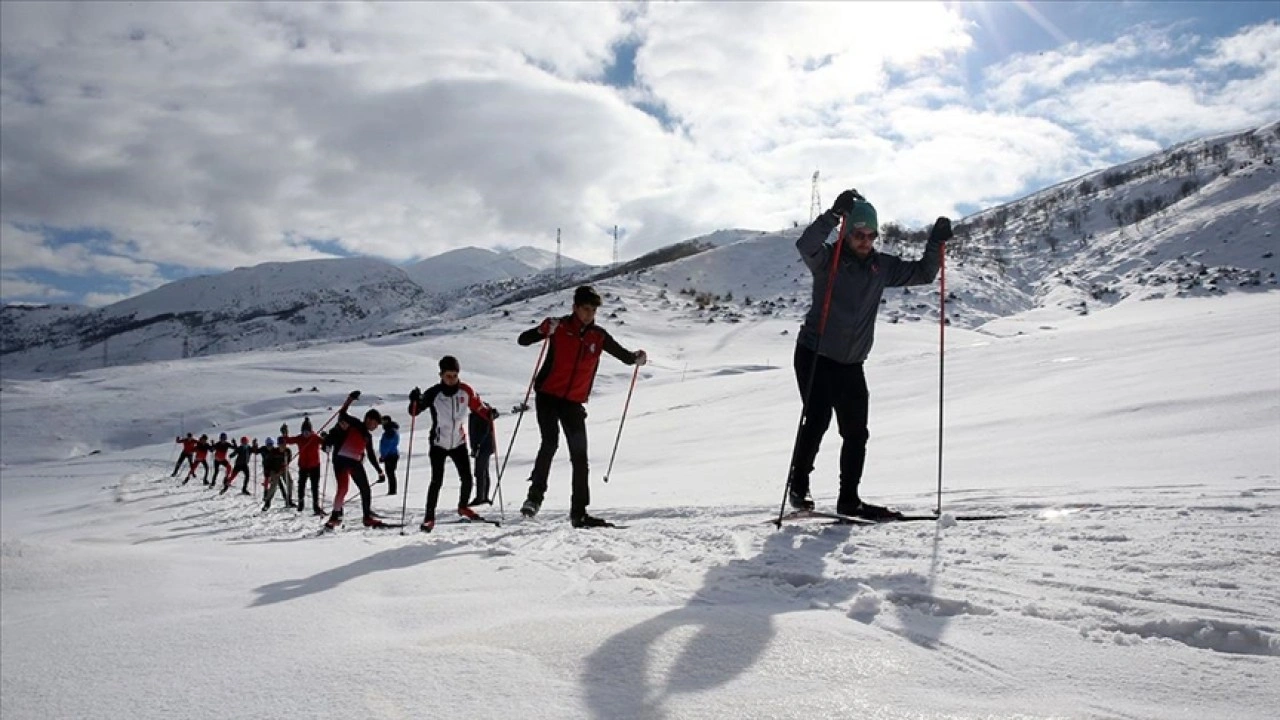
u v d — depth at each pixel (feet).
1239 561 9.80
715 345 302.86
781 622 8.66
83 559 16.48
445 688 7.11
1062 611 8.66
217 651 9.02
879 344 246.47
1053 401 38.27
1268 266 346.74
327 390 240.53
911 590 10.03
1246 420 23.68
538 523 21.58
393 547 17.48
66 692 8.00
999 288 407.23
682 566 12.70
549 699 6.74
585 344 20.51
